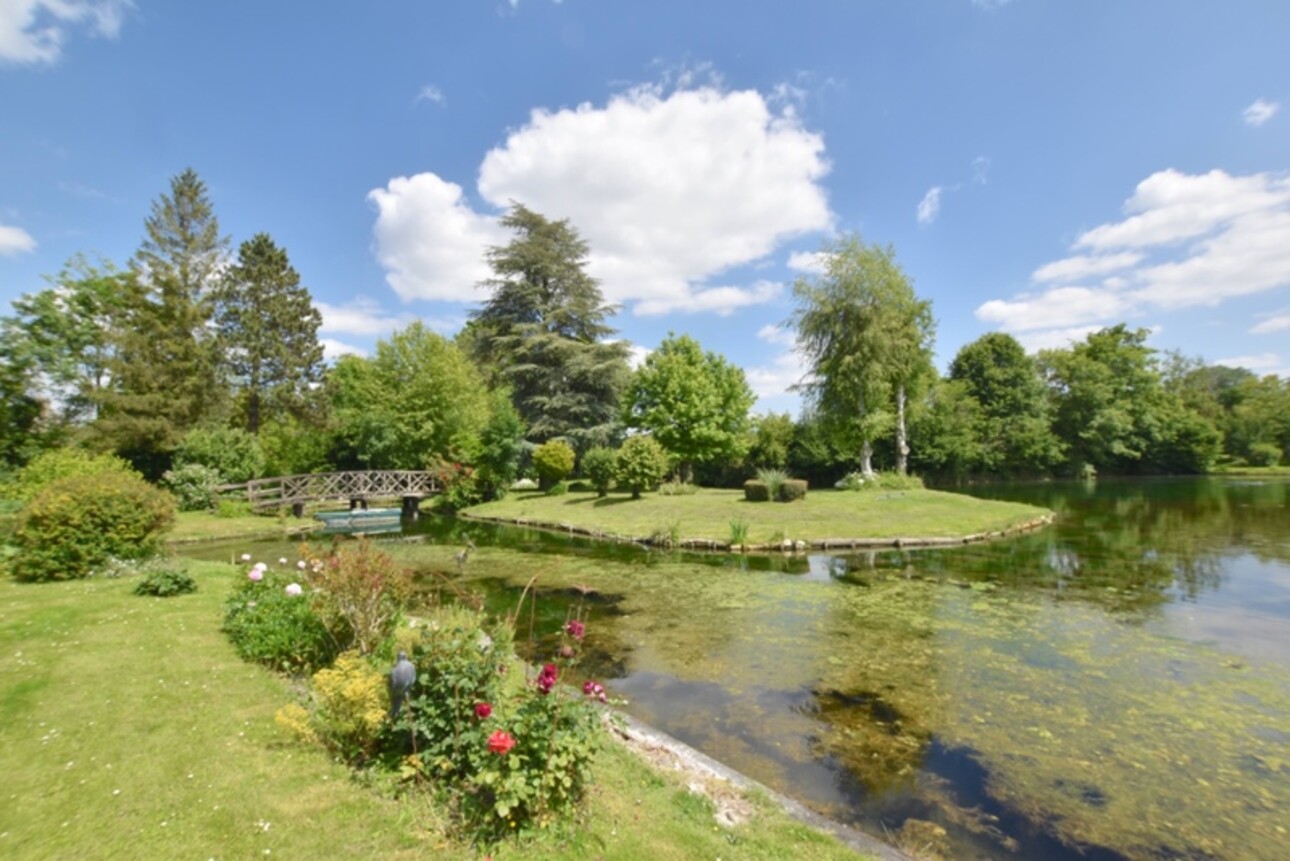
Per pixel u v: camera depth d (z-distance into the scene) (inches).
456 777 130.6
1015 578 433.7
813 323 963.3
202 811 122.3
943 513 708.7
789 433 1323.8
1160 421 1550.2
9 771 137.8
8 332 730.2
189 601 294.2
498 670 146.7
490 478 990.4
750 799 145.7
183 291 1040.2
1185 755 181.2
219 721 164.7
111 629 244.8
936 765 176.1
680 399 1101.7
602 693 137.7
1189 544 564.4
